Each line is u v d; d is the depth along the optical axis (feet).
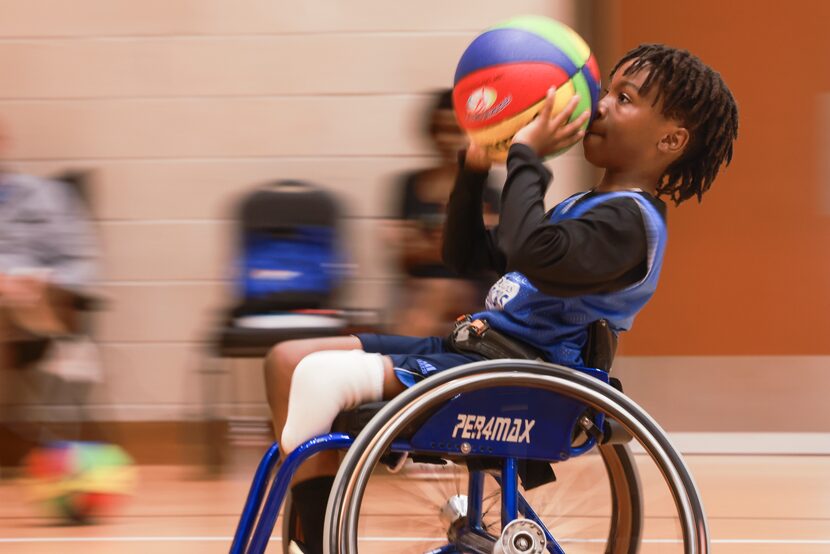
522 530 11.94
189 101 28.99
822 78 30.32
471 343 12.59
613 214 11.86
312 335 24.14
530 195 11.83
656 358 31.65
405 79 28.66
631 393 31.42
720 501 23.65
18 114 28.99
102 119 29.04
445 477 15.28
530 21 12.50
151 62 28.94
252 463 27.71
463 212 14.26
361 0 28.58
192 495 24.45
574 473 17.34
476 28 28.48
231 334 24.31
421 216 24.38
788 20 30.07
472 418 11.87
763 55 30.22
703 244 31.35
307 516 13.24
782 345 31.50
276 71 28.86
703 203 31.19
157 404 29.12
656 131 12.61
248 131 28.99
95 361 27.94
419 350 13.38
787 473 26.63
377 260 28.60
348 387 12.14
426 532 15.15
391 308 25.39
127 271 29.17
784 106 30.48
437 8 28.50
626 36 29.76
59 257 25.58
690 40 29.91
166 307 29.19
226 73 28.94
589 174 27.71
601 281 11.78
